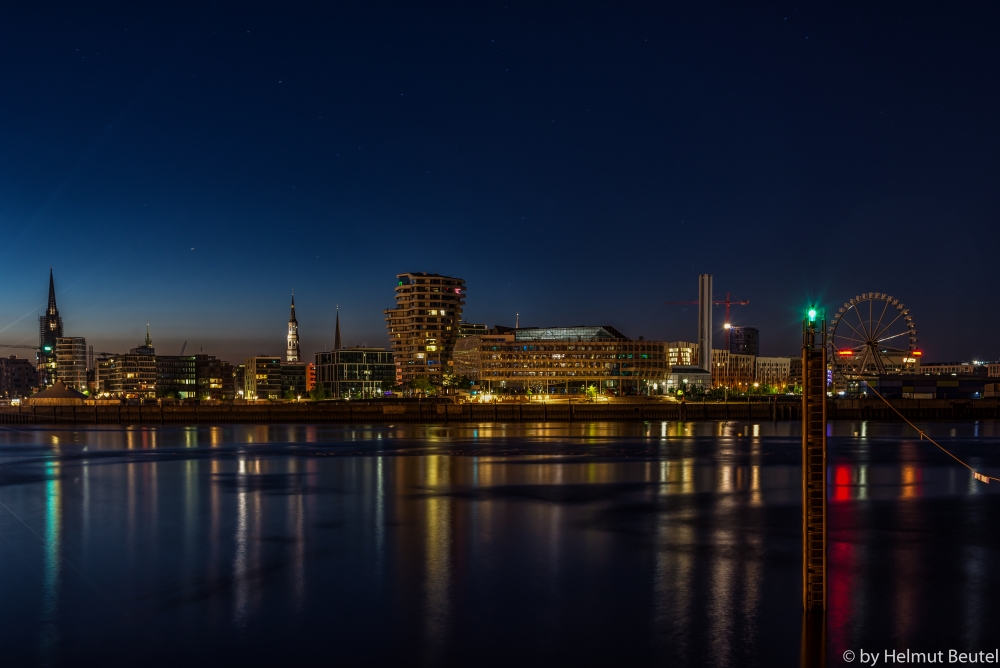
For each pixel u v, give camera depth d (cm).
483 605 3950
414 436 16025
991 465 10056
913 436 15150
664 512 6569
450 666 3192
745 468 9788
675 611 3856
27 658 3256
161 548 5200
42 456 11862
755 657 3284
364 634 3538
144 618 3741
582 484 8306
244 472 9556
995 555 5022
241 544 5325
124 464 10612
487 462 10638
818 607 3738
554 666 3197
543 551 5106
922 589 4244
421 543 5350
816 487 3681
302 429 18875
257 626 3638
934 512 6562
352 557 4938
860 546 5275
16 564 4772
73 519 6303
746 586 4284
